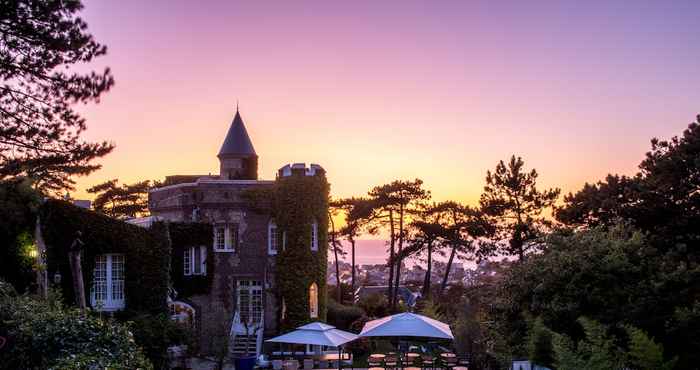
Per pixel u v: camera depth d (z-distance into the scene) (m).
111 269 34.34
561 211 39.22
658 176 32.78
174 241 42.91
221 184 44.62
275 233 44.91
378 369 31.19
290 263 43.50
